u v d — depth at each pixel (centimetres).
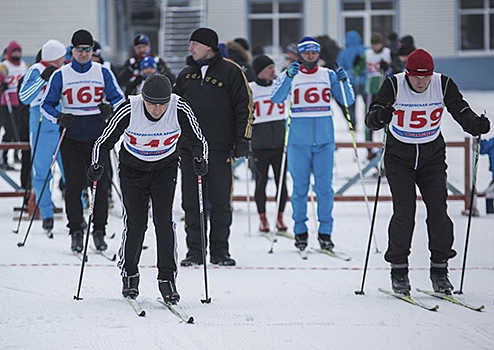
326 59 2994
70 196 1473
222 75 1370
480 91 5891
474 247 1546
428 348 895
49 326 982
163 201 1082
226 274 1316
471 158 2069
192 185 1384
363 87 3366
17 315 1035
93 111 1453
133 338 930
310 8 5972
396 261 1149
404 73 1127
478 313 1050
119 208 2050
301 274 1316
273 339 930
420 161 1138
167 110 1049
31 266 1360
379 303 1109
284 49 6028
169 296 1071
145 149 1059
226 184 1389
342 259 1443
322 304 1104
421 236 1681
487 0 5988
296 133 1481
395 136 1140
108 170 1469
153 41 6019
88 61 1449
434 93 1116
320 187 1496
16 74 2695
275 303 1111
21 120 1970
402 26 5975
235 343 913
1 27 4738
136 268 1119
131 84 2055
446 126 3831
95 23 4722
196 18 5788
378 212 2025
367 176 2592
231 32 5962
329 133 1480
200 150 1086
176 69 5544
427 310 1067
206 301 1110
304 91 1475
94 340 922
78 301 1116
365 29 6006
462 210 1986
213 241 1401
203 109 1368
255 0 5975
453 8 5953
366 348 896
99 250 1487
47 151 1630
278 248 1569
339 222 1878
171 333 953
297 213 1508
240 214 2014
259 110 1709
